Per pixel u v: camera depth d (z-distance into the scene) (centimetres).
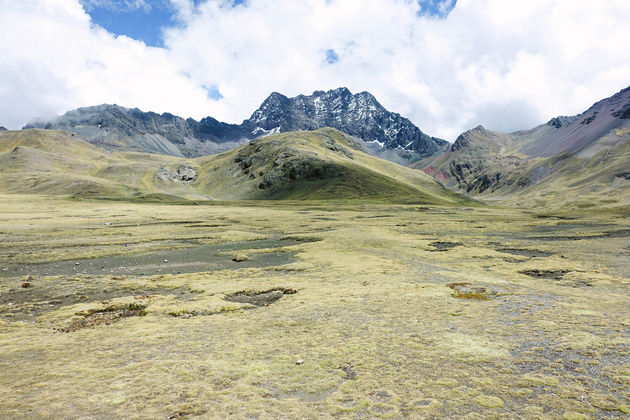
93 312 2911
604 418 1231
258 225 11694
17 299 3359
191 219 13325
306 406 1377
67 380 1619
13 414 1326
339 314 2573
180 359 1848
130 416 1315
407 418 1270
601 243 7362
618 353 1745
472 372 1603
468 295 3000
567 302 2761
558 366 1633
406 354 1819
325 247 6806
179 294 3525
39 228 9394
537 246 7044
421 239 8125
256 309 2872
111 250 6462
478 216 16775
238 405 1389
